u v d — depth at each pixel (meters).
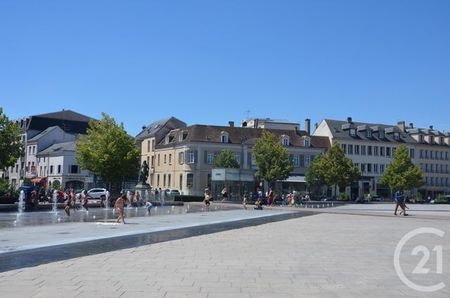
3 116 45.50
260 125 94.44
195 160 75.06
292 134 84.81
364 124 96.12
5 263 11.77
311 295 8.49
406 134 98.81
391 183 82.88
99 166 59.66
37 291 8.62
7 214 32.94
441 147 100.56
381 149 93.00
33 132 98.00
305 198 66.44
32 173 89.69
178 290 8.79
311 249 14.90
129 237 18.09
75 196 46.34
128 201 47.62
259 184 71.75
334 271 10.95
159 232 20.30
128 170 61.00
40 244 15.52
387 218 32.91
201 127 77.38
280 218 31.16
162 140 85.62
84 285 9.18
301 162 82.94
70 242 16.17
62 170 84.69
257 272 10.76
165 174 81.31
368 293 8.70
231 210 42.34
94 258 12.69
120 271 10.73
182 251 14.25
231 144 77.25
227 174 60.81
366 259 12.84
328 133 89.88
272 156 69.25
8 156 45.66
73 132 102.06
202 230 21.52
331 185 78.06
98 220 27.53
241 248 15.05
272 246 15.65
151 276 10.16
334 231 21.56
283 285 9.34
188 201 62.72
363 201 74.38
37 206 39.12
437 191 99.00
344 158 76.44
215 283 9.48
